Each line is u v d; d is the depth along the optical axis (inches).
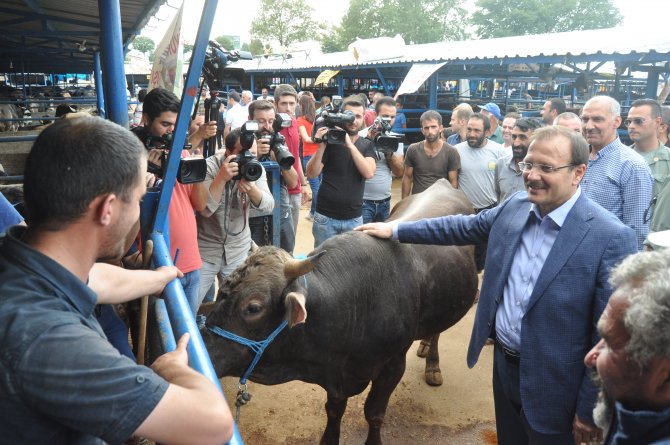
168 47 141.4
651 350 41.0
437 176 212.8
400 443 137.4
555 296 87.3
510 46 444.8
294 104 232.4
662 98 423.8
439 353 183.2
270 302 96.2
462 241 111.2
